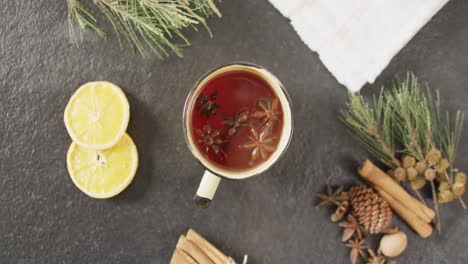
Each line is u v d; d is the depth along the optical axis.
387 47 0.57
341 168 0.60
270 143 0.54
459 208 0.61
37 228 0.59
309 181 0.60
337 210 0.59
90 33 0.58
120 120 0.57
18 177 0.59
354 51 0.58
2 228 0.59
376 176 0.58
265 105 0.54
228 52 0.59
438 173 0.59
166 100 0.59
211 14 0.59
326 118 0.60
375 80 0.60
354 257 0.60
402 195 0.58
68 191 0.59
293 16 0.57
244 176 0.53
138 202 0.59
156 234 0.60
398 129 0.61
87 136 0.57
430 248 0.61
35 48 0.58
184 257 0.58
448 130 0.59
